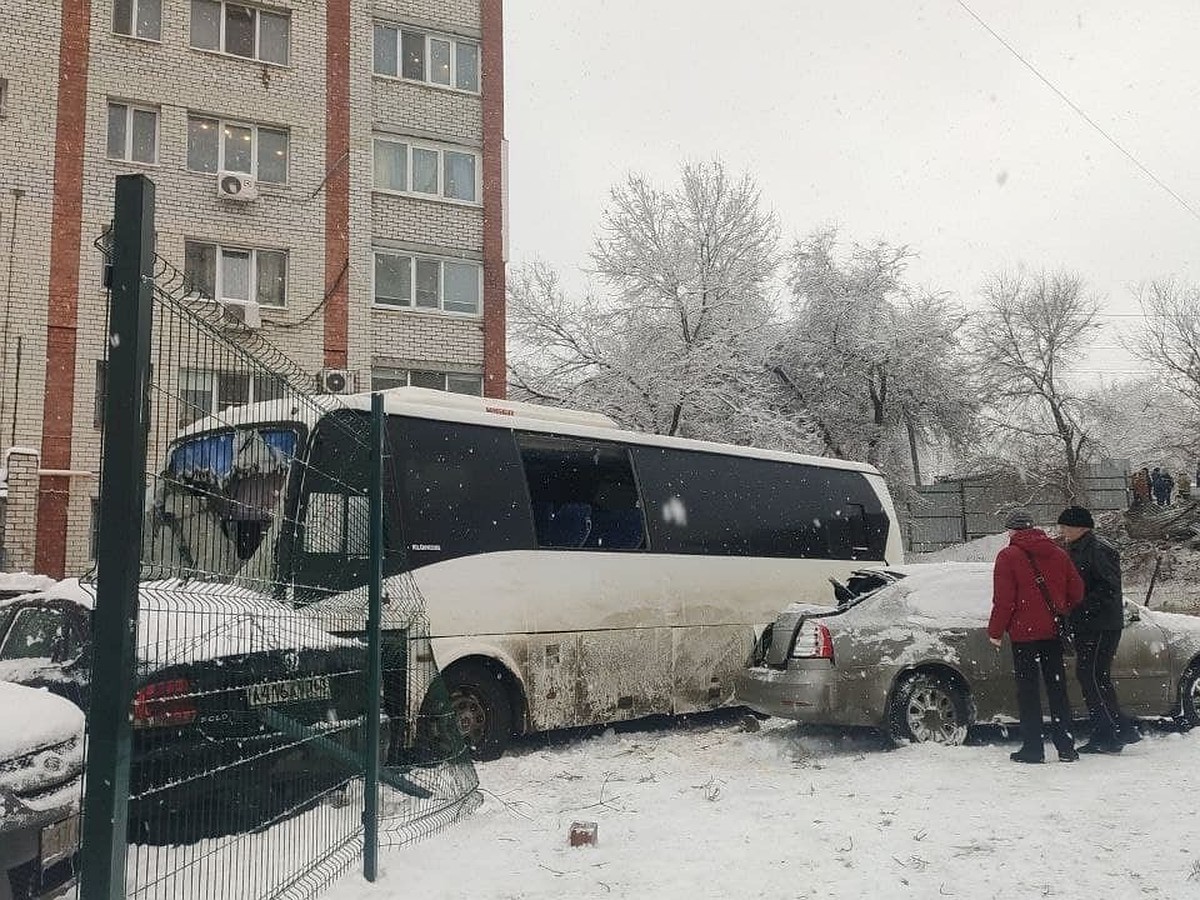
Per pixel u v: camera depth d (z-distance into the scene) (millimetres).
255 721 4438
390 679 6551
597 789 7613
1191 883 4777
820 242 36812
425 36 27469
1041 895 4703
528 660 9789
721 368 28453
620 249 29406
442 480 9570
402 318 25922
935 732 8867
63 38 23078
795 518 12953
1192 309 46562
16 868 4027
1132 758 7961
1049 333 47188
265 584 4613
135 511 3357
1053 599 7910
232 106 24641
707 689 11375
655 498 11461
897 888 4863
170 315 3742
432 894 4898
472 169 27578
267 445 4645
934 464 43094
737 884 4992
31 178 22375
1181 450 49250
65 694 6098
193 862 3879
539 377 29141
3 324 21688
